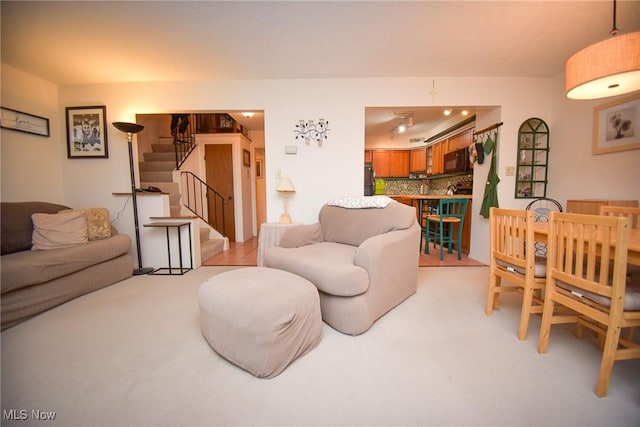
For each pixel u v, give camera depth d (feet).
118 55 7.66
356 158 9.73
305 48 7.39
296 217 9.96
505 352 4.62
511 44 7.18
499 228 5.74
